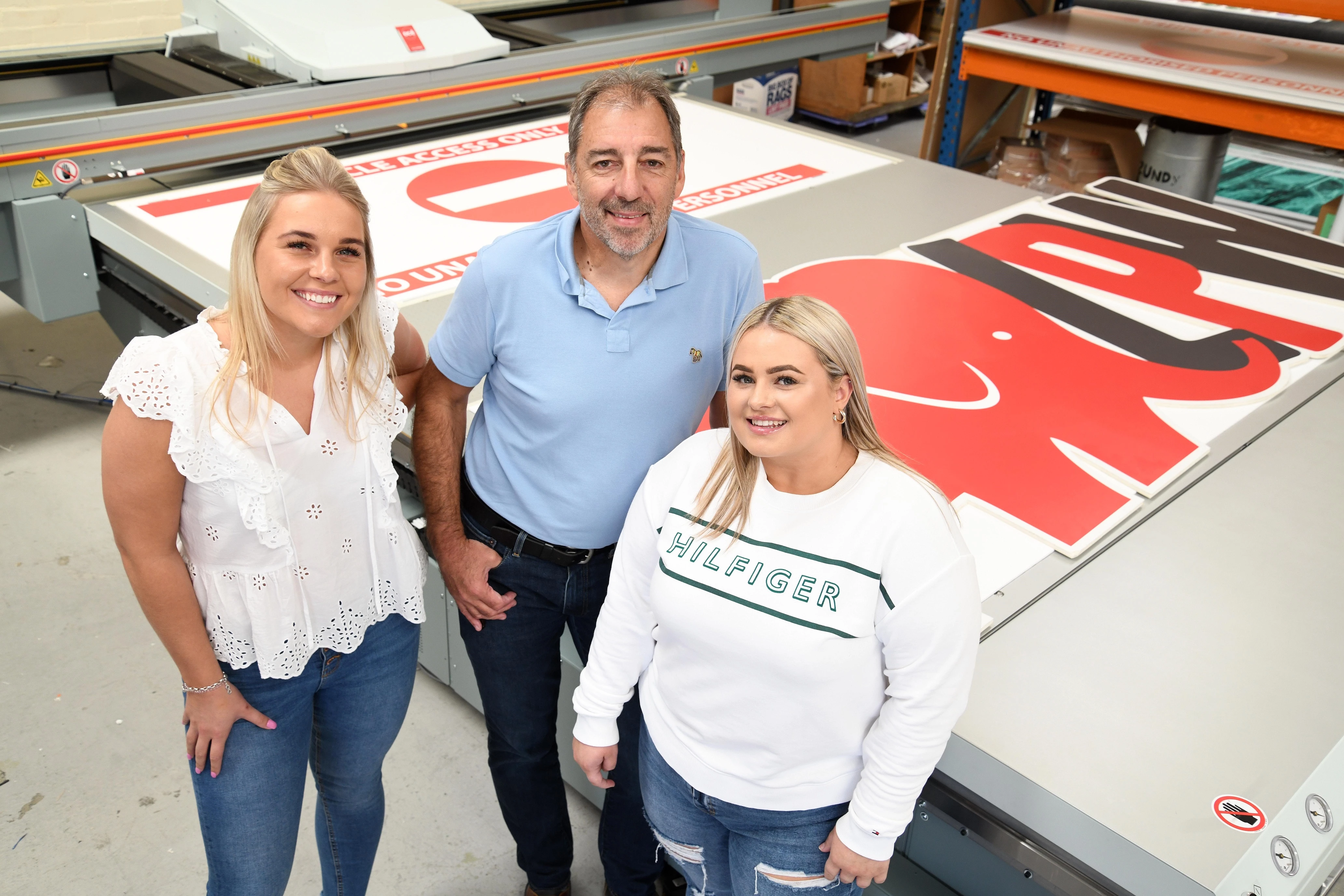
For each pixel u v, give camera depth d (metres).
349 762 1.56
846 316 2.57
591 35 4.75
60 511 3.02
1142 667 1.50
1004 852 1.32
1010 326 2.56
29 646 2.54
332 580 1.37
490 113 3.63
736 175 3.54
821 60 4.58
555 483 1.50
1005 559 1.73
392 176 3.33
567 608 1.59
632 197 1.27
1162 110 3.81
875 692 1.20
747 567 1.19
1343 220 3.68
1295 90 3.50
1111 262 2.96
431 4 3.65
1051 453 2.02
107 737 2.30
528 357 1.43
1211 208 3.43
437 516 1.62
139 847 2.04
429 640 2.39
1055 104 5.49
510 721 1.69
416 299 2.52
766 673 1.18
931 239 3.07
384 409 1.36
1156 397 2.25
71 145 2.76
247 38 3.55
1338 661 1.52
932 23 6.66
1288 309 2.70
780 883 1.32
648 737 1.40
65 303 2.96
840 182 3.52
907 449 2.03
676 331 1.43
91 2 3.93
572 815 2.18
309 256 1.17
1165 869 1.19
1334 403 2.27
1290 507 1.89
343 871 1.70
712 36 4.09
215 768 1.37
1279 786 1.30
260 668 1.33
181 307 2.78
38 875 1.98
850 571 1.14
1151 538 1.80
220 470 1.21
